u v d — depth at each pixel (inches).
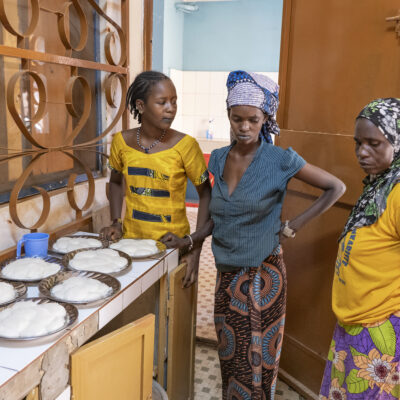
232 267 58.9
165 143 63.6
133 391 50.6
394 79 62.6
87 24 73.0
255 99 51.3
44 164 70.4
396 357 45.4
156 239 65.8
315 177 55.9
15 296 46.4
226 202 57.0
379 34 63.6
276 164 55.0
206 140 240.5
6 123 62.9
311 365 79.2
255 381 58.6
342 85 69.6
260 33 239.8
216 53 248.2
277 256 58.8
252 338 57.6
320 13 71.8
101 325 46.6
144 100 60.6
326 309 75.6
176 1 234.1
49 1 68.6
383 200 44.2
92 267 54.0
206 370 86.4
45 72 69.3
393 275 45.0
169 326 62.4
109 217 81.3
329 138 71.7
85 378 42.9
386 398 47.1
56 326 40.9
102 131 83.0
